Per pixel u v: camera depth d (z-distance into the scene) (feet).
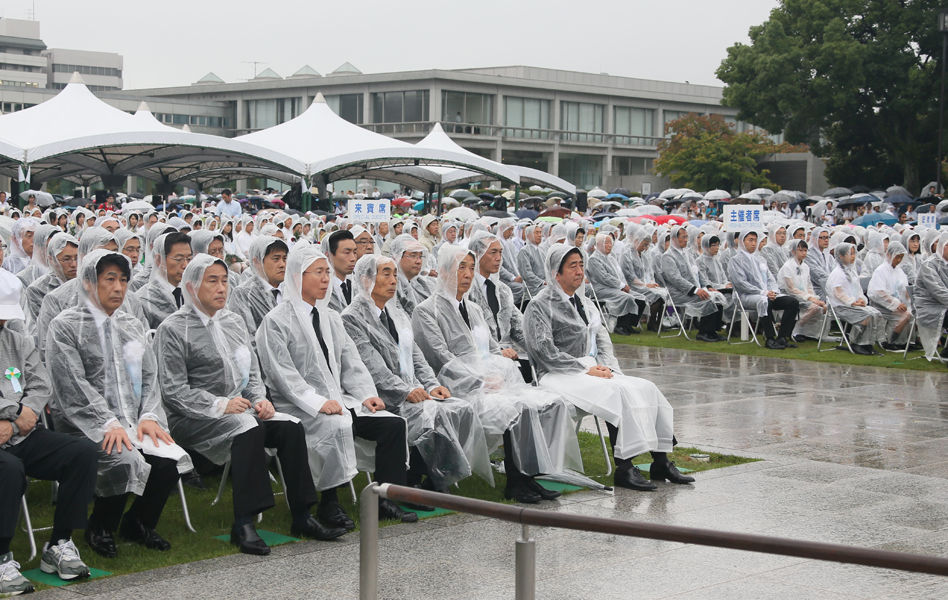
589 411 24.31
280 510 21.98
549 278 26.16
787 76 138.62
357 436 22.09
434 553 18.99
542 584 17.33
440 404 23.02
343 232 27.91
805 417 33.32
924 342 46.80
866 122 146.72
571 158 224.33
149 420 19.57
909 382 40.98
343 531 20.04
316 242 63.72
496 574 17.75
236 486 19.24
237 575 17.54
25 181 69.31
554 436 23.71
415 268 28.35
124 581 17.19
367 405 22.07
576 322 26.07
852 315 49.37
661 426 24.81
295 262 21.98
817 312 52.75
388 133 205.67
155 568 17.92
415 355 24.14
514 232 69.92
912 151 142.20
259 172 112.06
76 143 70.85
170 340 20.59
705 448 28.71
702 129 185.88
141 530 19.26
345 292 32.22
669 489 24.13
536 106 215.72
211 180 121.90
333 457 20.58
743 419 32.91
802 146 198.90
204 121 223.10
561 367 25.53
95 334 19.45
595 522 10.85
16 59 396.37
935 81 135.85
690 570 18.19
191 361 20.72
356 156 82.84
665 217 94.58
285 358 21.65
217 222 61.82
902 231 69.41
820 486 24.35
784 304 51.90
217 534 20.04
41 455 17.78
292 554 18.85
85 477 17.61
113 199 95.96
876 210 107.14
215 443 20.06
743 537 9.98
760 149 183.62
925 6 134.72
